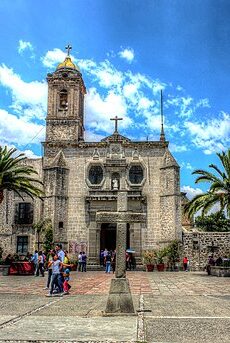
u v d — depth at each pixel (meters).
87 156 36.81
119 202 10.46
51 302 11.98
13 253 34.62
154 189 35.53
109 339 6.57
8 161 27.14
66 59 40.72
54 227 34.22
